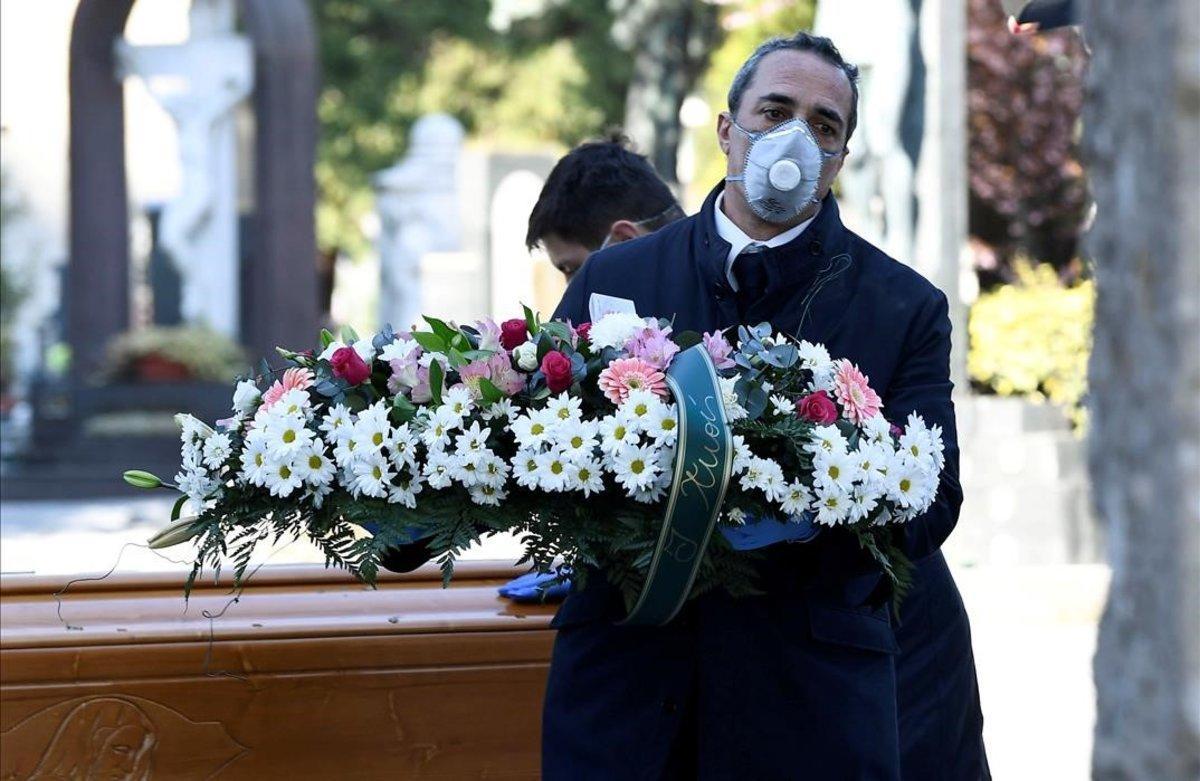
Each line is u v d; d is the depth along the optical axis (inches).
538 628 158.9
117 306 940.6
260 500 130.0
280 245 917.8
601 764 127.9
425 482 125.0
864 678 128.1
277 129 916.6
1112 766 79.4
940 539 132.7
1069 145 668.1
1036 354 494.3
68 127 934.4
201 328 898.1
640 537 121.0
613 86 1430.9
